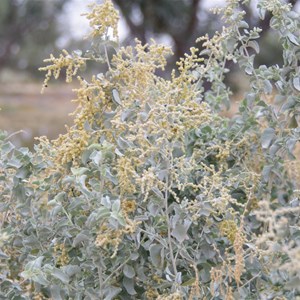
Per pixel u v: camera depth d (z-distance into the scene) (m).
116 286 1.79
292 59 2.07
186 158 1.98
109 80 1.93
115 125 1.86
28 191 1.87
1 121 10.73
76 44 15.64
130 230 1.60
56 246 1.80
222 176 2.08
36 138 1.96
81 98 1.88
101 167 1.69
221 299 1.71
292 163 2.20
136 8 7.83
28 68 17.75
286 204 2.06
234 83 6.12
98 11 1.93
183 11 7.92
